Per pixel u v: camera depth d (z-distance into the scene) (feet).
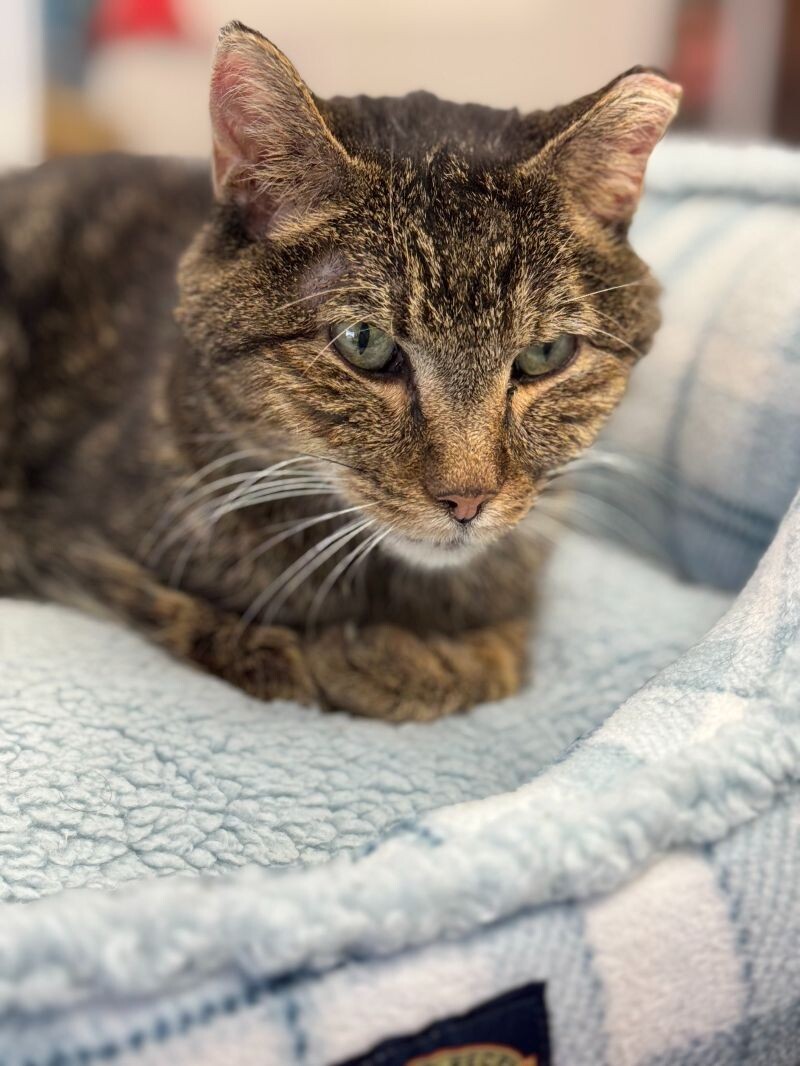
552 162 0.66
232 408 0.72
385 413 0.67
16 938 0.39
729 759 0.48
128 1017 0.39
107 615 0.81
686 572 0.97
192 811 0.62
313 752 0.68
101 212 1.00
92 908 0.40
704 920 0.46
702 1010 0.47
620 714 0.57
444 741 0.71
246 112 0.65
